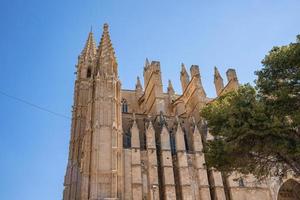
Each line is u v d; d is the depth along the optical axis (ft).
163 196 168.35
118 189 156.97
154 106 206.49
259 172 88.12
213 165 89.04
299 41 80.07
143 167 171.01
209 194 169.58
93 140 167.63
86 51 238.07
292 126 76.23
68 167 185.78
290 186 188.96
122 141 176.24
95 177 155.33
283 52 80.48
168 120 203.72
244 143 82.94
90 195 152.05
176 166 180.04
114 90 187.83
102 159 161.07
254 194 176.24
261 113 78.02
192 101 217.56
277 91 78.54
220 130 85.76
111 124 173.78
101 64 197.77
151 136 180.24
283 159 82.12
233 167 87.76
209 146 93.04
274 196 178.81
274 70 81.92
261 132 77.51
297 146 74.02
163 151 177.68
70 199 172.65
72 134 198.80
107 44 212.84
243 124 80.53
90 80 202.49
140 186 162.61
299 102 78.13
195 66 224.33
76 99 215.51
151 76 218.59
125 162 168.35
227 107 85.97
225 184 180.96
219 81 237.04
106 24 226.17
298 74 76.23
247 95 85.20
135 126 181.78
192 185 172.65
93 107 183.83
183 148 182.09
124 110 247.09
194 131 190.39
